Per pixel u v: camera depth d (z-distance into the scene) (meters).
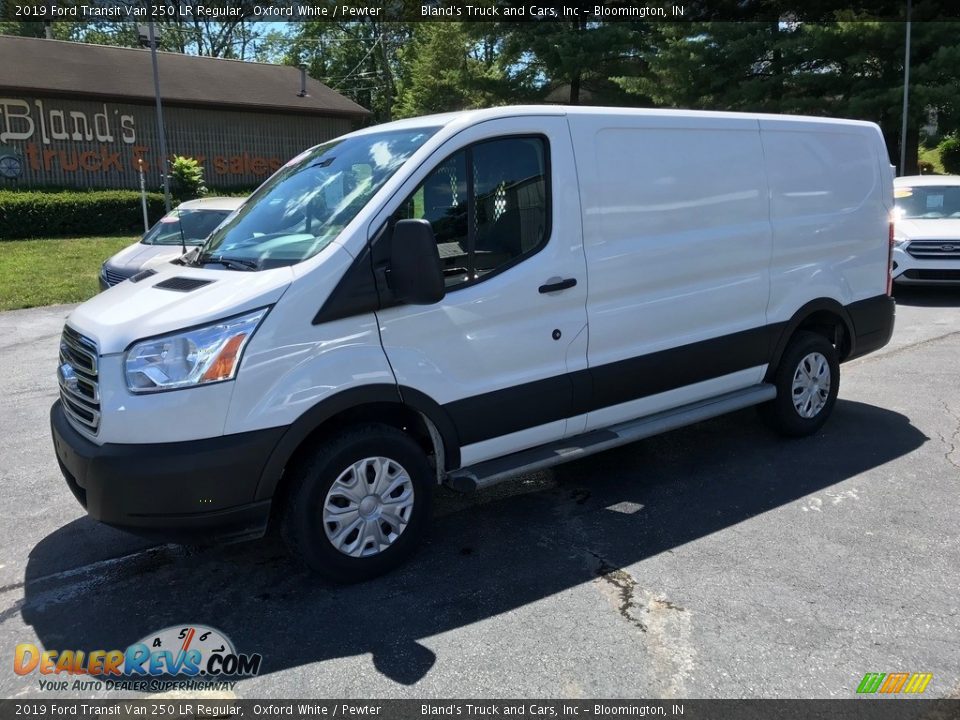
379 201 3.66
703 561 3.91
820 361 5.59
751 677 3.01
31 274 14.32
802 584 3.66
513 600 3.60
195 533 3.36
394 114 45.06
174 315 3.33
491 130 3.96
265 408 3.36
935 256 10.66
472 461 4.06
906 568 3.78
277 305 3.39
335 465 3.60
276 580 3.85
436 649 3.24
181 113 26.23
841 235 5.60
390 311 3.65
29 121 23.55
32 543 4.34
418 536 3.92
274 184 4.60
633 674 3.04
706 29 22.98
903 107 19.88
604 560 3.96
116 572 3.98
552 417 4.27
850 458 5.24
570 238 4.20
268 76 30.08
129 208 21.16
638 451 5.54
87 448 3.39
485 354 3.96
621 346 4.49
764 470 5.08
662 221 4.59
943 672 3.01
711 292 4.86
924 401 6.46
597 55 26.06
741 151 4.97
